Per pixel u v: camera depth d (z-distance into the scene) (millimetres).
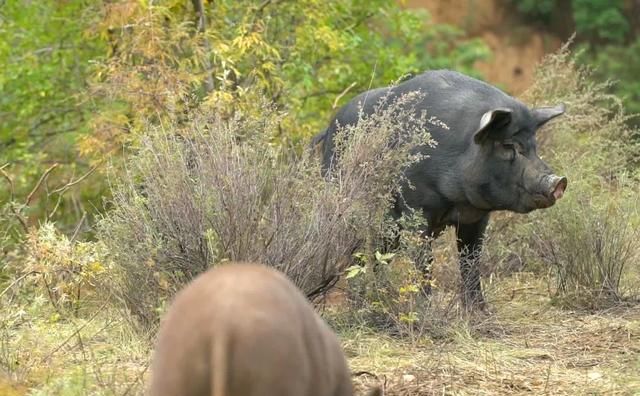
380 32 35031
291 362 10164
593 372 18266
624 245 23781
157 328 19422
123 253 20047
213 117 22391
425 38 60500
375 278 20766
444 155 21906
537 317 22219
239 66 28359
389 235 20812
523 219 25797
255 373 10008
